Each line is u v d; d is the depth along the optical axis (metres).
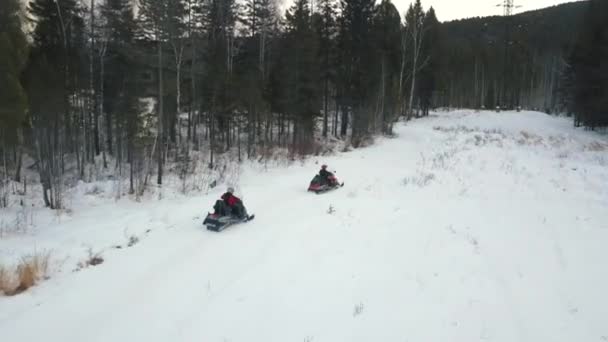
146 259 10.03
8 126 19.20
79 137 27.55
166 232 12.16
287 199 16.12
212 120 27.31
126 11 28.44
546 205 14.67
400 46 47.78
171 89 29.27
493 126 47.09
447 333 6.86
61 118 22.80
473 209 14.09
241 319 7.20
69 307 7.74
